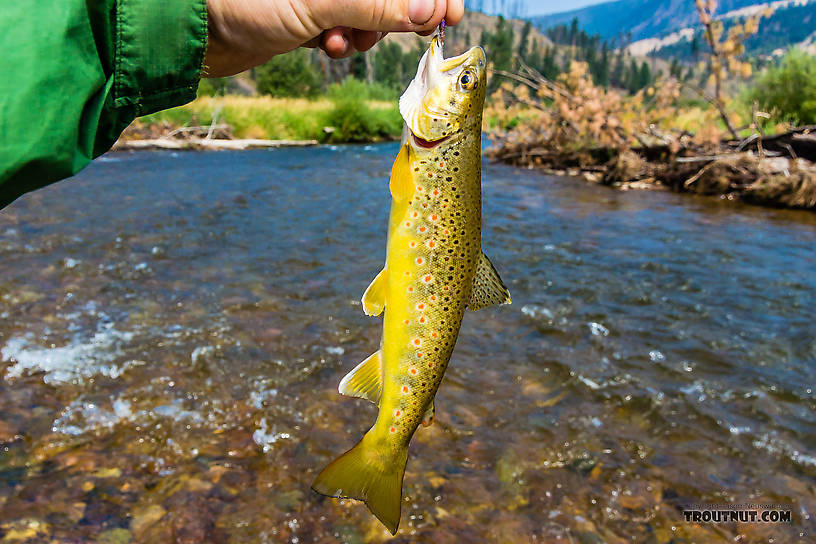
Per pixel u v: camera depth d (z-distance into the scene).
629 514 0.66
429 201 0.37
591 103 3.26
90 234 1.61
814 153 2.82
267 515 0.63
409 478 0.70
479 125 0.38
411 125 0.36
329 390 0.87
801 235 1.97
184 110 4.55
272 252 1.55
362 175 3.02
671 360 1.03
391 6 0.29
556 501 0.68
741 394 0.92
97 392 0.83
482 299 0.40
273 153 4.05
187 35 0.21
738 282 1.45
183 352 0.96
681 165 2.99
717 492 0.70
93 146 0.21
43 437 0.72
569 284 1.40
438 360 0.38
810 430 0.83
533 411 0.86
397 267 0.37
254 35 0.28
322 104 6.25
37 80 0.18
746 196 2.63
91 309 1.11
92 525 0.60
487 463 0.73
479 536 0.62
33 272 1.28
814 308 1.28
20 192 0.19
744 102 4.27
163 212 1.94
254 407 0.82
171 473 0.68
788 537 0.63
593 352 1.05
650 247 1.76
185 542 0.59
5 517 0.59
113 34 0.21
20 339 0.96
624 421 0.84
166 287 1.25
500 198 2.50
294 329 1.08
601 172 3.35
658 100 3.37
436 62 0.36
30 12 0.18
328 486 0.37
